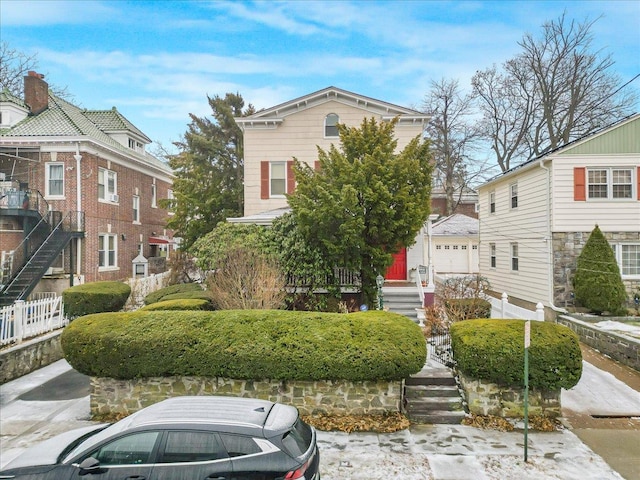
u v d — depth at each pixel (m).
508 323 9.31
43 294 20.53
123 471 5.23
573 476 6.84
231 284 13.37
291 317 9.62
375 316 9.73
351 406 9.05
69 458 5.49
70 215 20.72
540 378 8.59
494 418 8.86
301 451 5.36
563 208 17.77
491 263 24.92
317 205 13.63
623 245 17.56
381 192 13.03
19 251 20.34
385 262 13.45
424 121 21.23
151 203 29.22
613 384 10.82
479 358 8.73
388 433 8.42
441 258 33.62
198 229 23.59
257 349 8.95
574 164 17.72
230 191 25.58
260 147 21.78
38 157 21.64
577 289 17.14
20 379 11.99
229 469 5.13
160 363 9.11
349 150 14.95
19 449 7.96
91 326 9.47
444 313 13.70
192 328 9.37
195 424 5.43
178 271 22.47
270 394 9.20
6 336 12.36
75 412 9.65
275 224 15.42
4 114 22.22
